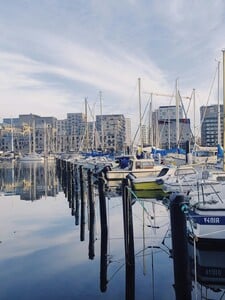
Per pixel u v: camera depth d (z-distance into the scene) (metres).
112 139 99.38
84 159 51.56
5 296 9.73
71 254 13.56
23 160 103.88
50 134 136.75
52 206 25.81
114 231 17.00
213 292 9.58
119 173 33.34
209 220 12.14
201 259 11.52
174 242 7.76
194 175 24.25
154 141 56.53
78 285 10.43
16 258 13.16
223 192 15.28
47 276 11.26
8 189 37.75
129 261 11.52
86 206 25.50
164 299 9.24
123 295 9.64
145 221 18.62
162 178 26.78
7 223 19.55
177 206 7.78
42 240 15.76
